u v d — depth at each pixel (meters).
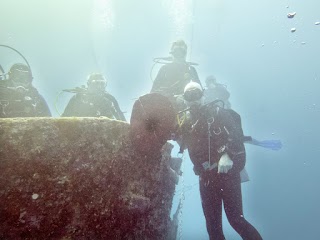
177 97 4.10
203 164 3.59
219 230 3.62
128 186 2.62
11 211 1.98
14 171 2.04
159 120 2.69
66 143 2.26
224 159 3.30
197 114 3.54
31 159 2.10
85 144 2.35
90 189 2.32
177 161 4.07
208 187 3.66
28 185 2.06
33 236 2.03
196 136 3.56
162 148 3.13
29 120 2.19
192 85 3.58
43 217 2.08
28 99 4.31
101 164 2.42
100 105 4.69
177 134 3.40
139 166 2.78
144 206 2.64
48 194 2.12
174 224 4.01
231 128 3.49
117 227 2.47
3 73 4.39
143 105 2.68
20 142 2.10
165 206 3.28
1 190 1.98
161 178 3.14
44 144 2.17
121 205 2.51
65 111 4.71
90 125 2.41
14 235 1.98
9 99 4.16
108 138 2.51
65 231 2.15
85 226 2.24
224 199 3.59
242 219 3.49
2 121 2.11
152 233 2.92
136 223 2.68
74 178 2.24
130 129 2.68
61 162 2.21
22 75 4.38
